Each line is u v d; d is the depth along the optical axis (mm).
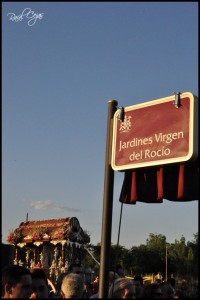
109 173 5938
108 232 5762
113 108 6090
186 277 4195
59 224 14422
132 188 5703
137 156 5609
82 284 5457
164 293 4832
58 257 14336
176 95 5336
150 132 5539
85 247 14078
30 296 5246
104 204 5867
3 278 4738
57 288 6086
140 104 5715
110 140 6004
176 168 5387
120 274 7031
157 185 5484
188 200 5266
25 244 14719
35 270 5488
